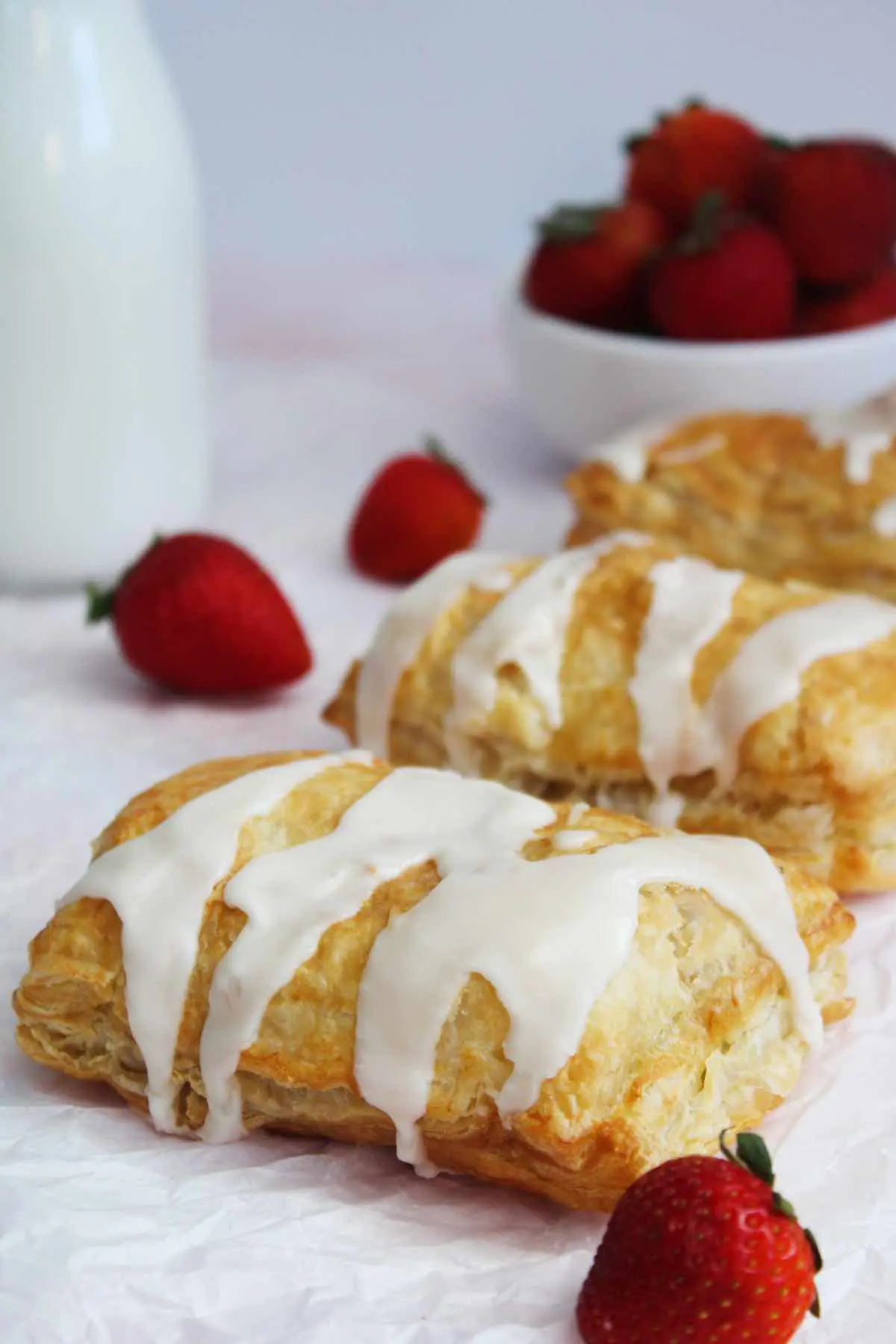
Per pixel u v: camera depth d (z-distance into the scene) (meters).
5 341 0.68
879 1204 0.52
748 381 0.73
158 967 0.53
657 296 0.74
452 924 0.52
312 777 0.56
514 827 0.54
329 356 0.87
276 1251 0.51
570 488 0.69
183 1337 0.50
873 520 0.67
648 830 0.55
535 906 0.52
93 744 0.65
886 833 0.58
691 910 0.53
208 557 0.66
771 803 0.58
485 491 0.76
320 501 0.76
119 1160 0.53
